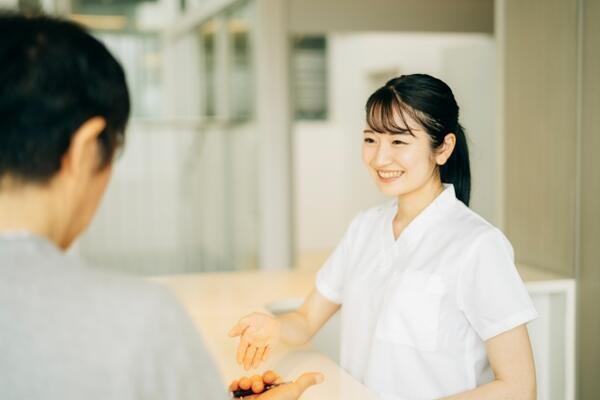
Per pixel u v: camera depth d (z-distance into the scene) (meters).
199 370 0.58
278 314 2.21
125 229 4.17
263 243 4.07
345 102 6.78
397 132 1.33
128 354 0.53
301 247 6.83
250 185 4.16
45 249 0.57
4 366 0.52
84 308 0.55
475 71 4.39
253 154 4.13
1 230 0.58
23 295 0.54
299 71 6.71
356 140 6.58
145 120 4.17
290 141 4.07
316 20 4.01
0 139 0.57
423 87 1.32
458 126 1.42
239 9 4.11
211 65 4.29
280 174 4.05
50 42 0.58
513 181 2.53
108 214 4.14
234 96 4.19
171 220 4.25
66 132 0.58
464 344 1.32
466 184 1.45
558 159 2.29
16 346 0.53
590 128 2.15
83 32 0.61
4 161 0.57
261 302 2.19
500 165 2.59
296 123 6.71
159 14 4.40
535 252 2.41
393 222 1.49
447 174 1.45
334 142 6.88
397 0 4.09
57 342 0.53
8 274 0.55
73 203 0.62
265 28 3.96
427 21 4.14
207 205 4.27
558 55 2.27
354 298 1.49
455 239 1.33
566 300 2.20
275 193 4.05
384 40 6.20
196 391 0.57
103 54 0.61
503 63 2.56
